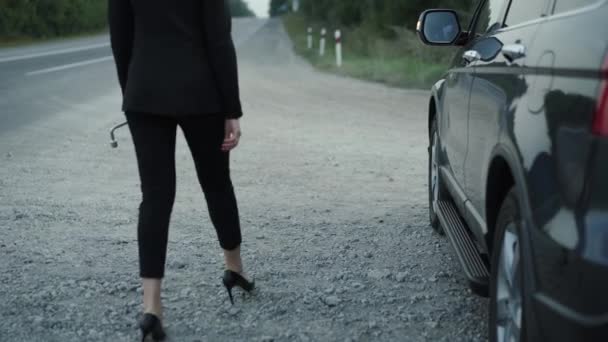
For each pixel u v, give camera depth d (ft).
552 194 7.41
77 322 12.03
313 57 95.76
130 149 28.78
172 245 16.33
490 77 11.03
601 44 7.16
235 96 11.14
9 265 14.79
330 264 15.24
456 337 11.66
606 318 6.59
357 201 20.98
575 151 7.07
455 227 14.14
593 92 6.98
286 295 13.39
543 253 7.43
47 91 49.62
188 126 11.41
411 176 24.90
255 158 27.73
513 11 12.05
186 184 22.82
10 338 11.39
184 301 13.05
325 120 39.63
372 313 12.64
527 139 8.26
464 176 13.00
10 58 83.92
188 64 10.96
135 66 11.01
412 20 86.17
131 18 11.16
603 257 6.62
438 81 17.81
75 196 20.86
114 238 16.80
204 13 10.89
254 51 115.34
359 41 94.07
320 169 25.75
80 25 162.91
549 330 7.35
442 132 16.06
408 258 15.71
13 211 19.01
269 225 18.19
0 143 29.43
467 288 13.91
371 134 34.73
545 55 8.57
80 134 32.19
